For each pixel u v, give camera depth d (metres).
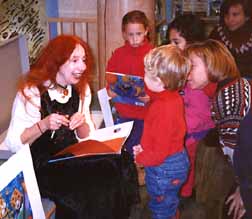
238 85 1.70
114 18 3.19
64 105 1.82
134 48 2.52
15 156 1.30
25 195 1.33
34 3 3.85
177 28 2.44
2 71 2.02
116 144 1.74
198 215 2.30
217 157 2.04
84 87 1.91
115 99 2.37
